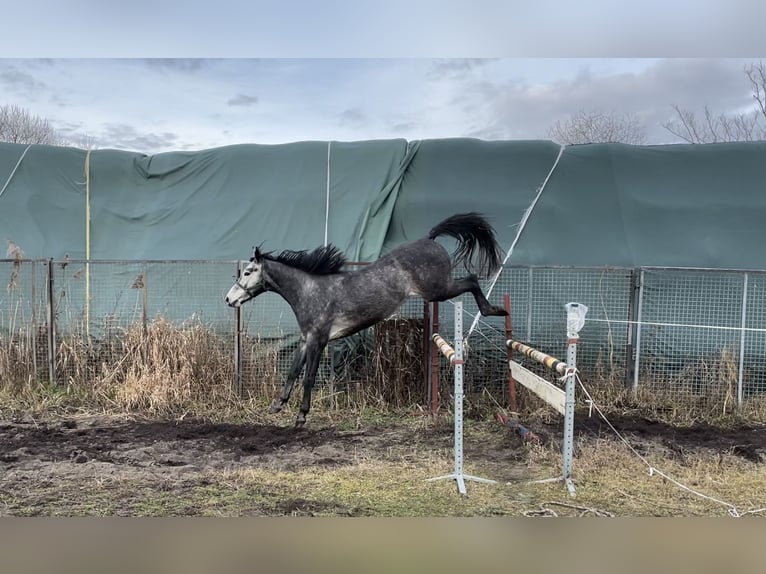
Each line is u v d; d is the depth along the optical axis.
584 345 7.04
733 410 6.29
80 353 7.02
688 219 7.76
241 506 4.03
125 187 8.73
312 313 5.77
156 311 7.61
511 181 8.32
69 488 4.33
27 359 7.04
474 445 5.40
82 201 8.54
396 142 8.72
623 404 6.54
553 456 4.95
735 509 4.00
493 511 3.98
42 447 5.27
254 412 6.38
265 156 8.78
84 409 6.44
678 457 5.00
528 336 7.07
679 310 6.98
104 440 5.48
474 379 6.89
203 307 7.63
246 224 8.15
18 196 8.44
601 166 8.36
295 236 7.97
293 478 4.55
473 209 8.01
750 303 6.89
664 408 6.43
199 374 6.73
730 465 4.81
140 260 7.07
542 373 6.93
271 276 5.86
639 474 4.61
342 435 5.69
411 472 4.69
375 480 4.52
